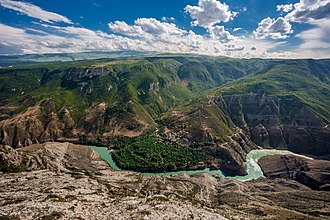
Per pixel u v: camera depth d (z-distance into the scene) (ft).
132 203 318.45
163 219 263.49
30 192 328.90
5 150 561.84
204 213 310.24
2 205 267.80
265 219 381.60
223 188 590.14
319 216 425.69
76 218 248.11
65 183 413.18
